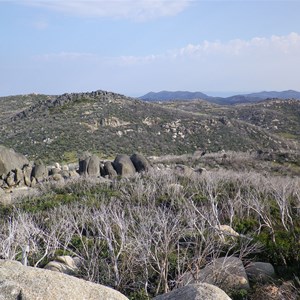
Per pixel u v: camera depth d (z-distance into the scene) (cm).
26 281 317
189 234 752
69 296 312
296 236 795
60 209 1000
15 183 1769
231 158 2803
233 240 738
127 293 587
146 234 636
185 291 370
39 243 832
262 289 532
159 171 1762
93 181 1653
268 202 1088
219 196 1194
